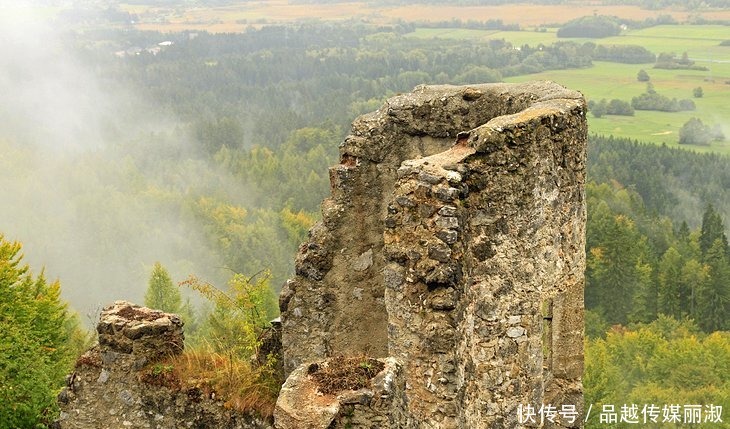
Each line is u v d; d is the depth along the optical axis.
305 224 82.50
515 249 9.05
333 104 119.12
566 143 9.48
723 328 63.50
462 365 8.44
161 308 38.12
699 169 92.44
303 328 11.00
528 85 10.55
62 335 18.98
